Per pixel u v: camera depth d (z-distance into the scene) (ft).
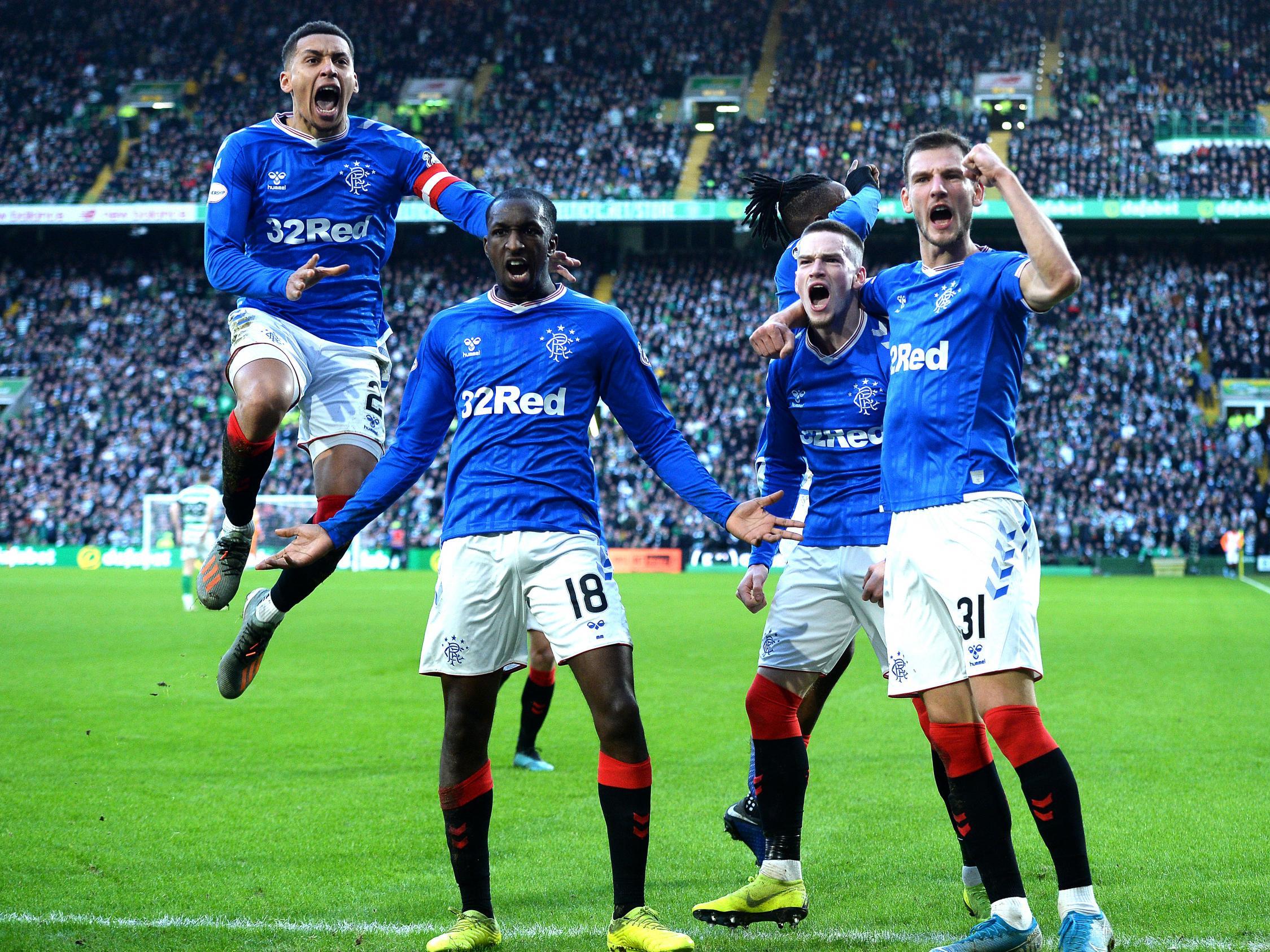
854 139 183.73
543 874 24.91
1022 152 175.94
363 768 35.88
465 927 20.17
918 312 20.48
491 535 20.39
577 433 20.88
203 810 30.45
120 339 180.75
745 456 159.74
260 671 58.49
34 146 189.88
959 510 19.53
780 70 196.95
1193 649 66.80
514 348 20.70
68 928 20.98
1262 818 29.04
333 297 24.29
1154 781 33.40
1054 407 159.84
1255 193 165.27
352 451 24.27
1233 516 146.61
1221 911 21.74
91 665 59.72
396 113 193.47
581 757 38.01
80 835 27.81
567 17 205.16
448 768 20.68
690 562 150.51
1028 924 19.26
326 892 23.41
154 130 190.80
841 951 20.10
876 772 34.71
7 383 175.73
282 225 23.97
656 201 173.88
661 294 182.60
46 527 159.84
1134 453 154.10
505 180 183.93
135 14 206.08
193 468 164.35
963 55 195.62
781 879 21.58
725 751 38.60
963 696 19.85
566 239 192.54
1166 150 176.14
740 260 187.32
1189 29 193.36
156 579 128.98
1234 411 164.45
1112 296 173.27
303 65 23.61
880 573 21.66
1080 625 81.00
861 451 23.27
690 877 24.85
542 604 20.31
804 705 25.08
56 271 190.80
